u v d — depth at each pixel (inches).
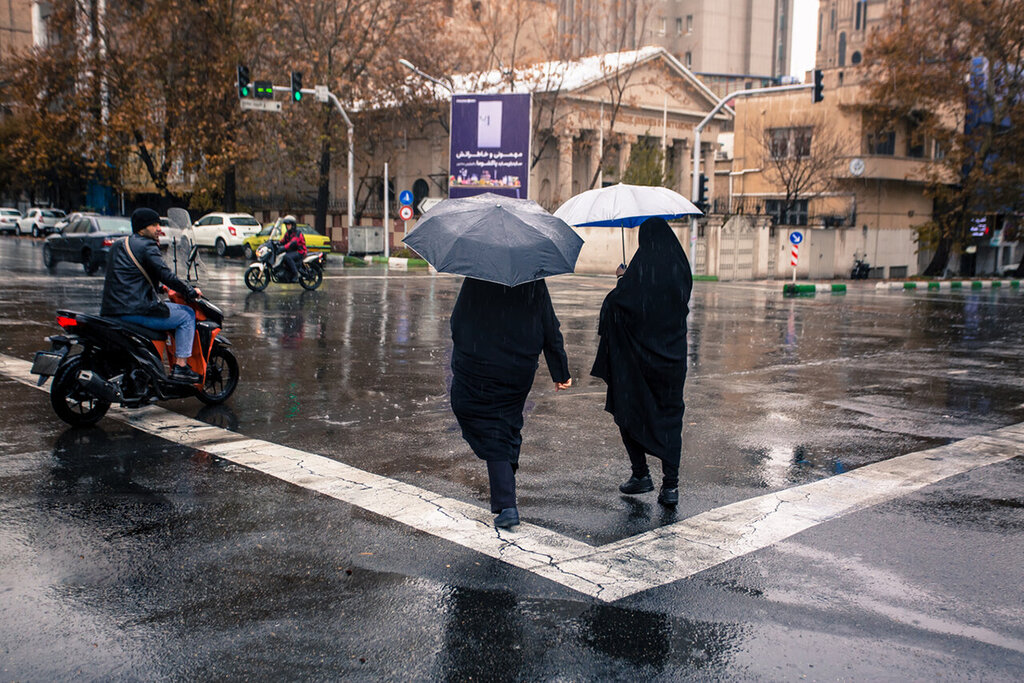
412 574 172.2
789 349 531.8
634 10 2091.5
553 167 1979.6
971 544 194.2
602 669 136.9
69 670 133.8
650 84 1936.5
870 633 150.4
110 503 212.2
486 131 1342.3
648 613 157.0
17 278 865.5
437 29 1712.6
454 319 198.7
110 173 1568.7
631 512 213.9
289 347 479.5
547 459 263.1
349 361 437.1
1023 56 1507.1
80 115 1472.7
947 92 1450.5
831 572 177.3
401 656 139.8
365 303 738.8
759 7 4143.7
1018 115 1455.5
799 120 1787.6
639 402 216.1
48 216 1983.3
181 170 1539.1
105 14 1467.8
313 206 2094.0
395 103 1723.7
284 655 139.4
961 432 308.8
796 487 237.3
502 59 2129.7
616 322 217.0
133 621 150.4
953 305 948.6
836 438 296.8
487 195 213.6
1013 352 534.9
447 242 190.4
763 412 340.2
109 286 290.2
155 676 132.6
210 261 1299.2
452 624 151.3
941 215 1577.3
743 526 204.5
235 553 181.6
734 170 1942.7
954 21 1439.5
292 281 855.7
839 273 1595.7
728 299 949.8
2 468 239.9
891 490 235.0
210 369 326.6
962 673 136.9
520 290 195.3
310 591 163.5
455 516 207.2
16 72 1534.2
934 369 458.9
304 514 206.4
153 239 296.4
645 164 1507.1
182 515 204.4
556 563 179.3
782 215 1818.4
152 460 250.8
